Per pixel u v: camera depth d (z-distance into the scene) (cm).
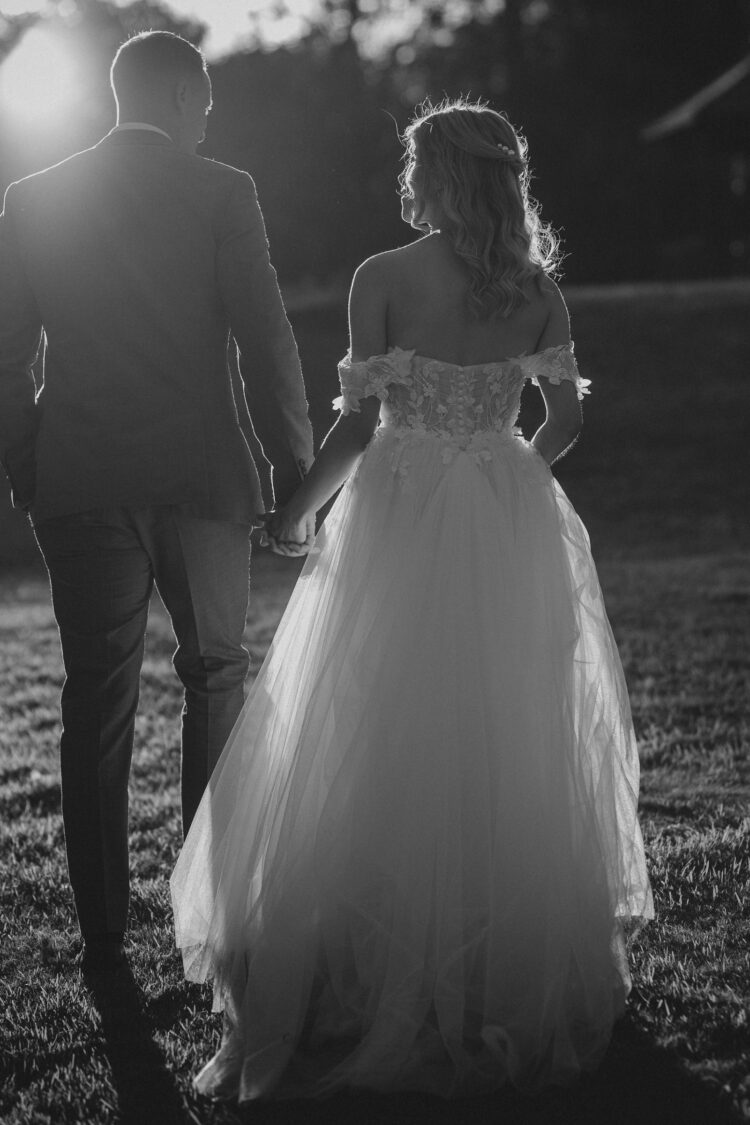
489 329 290
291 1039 267
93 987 307
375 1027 263
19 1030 287
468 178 284
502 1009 267
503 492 293
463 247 284
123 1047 279
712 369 1752
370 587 289
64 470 303
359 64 4409
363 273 289
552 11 4450
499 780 276
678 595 841
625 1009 284
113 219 302
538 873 271
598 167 3741
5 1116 254
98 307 302
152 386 302
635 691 597
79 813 314
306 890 275
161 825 430
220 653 318
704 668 638
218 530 310
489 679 279
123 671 316
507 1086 260
